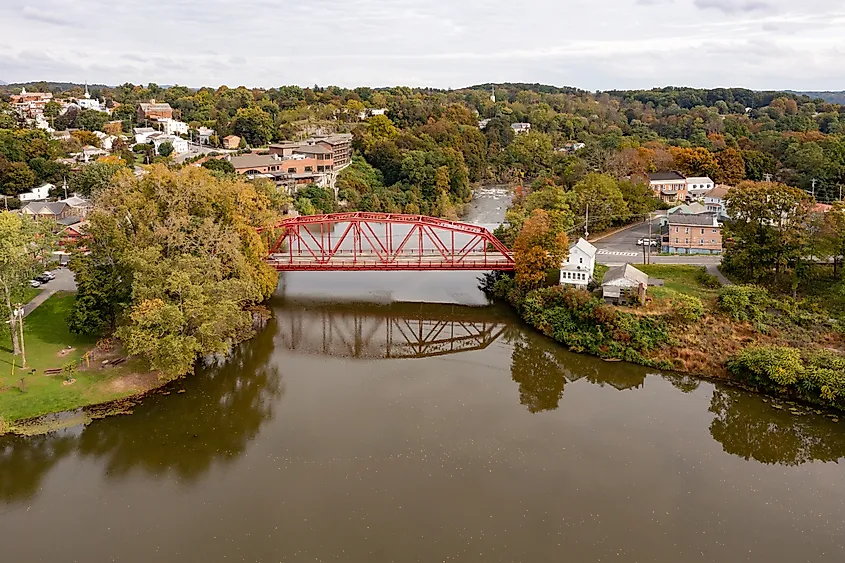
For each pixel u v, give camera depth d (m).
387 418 56.97
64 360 65.06
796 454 51.69
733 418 57.19
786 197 77.00
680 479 47.81
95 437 53.69
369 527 42.12
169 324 58.72
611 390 63.09
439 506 44.28
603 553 39.81
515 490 46.12
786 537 41.50
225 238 73.06
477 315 85.38
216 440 53.31
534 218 87.00
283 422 56.28
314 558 39.22
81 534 41.66
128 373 63.62
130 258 61.72
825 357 61.59
